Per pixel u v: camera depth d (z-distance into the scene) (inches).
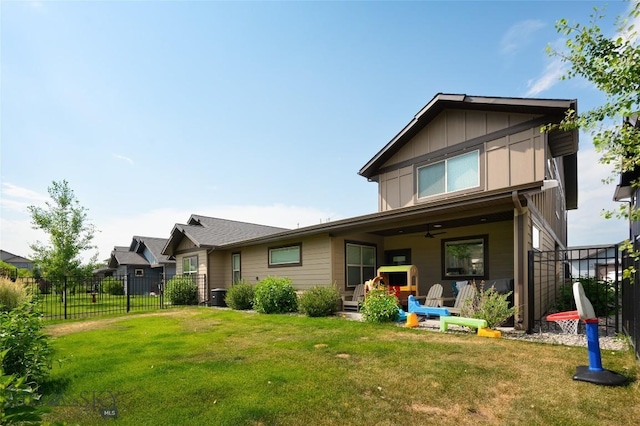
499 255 387.5
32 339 154.9
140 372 170.4
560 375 154.3
